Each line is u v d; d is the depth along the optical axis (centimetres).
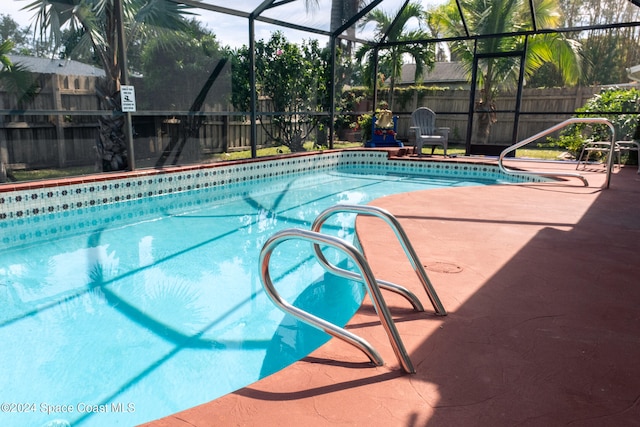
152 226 523
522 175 784
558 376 161
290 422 134
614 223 396
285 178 870
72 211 550
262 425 133
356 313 217
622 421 136
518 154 1120
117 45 613
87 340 266
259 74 852
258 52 843
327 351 181
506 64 1162
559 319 208
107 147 620
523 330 197
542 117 1195
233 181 769
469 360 171
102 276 369
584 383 157
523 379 159
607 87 1120
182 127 713
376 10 1077
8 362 241
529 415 139
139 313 304
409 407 142
